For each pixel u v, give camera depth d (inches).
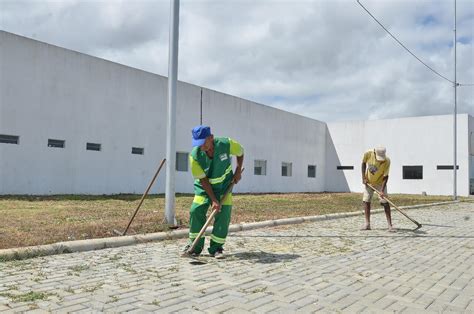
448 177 1229.1
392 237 338.0
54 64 685.9
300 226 398.0
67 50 703.7
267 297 167.2
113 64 773.9
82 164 722.2
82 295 164.4
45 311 144.9
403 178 1309.1
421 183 1273.4
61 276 192.7
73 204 534.9
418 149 1283.2
